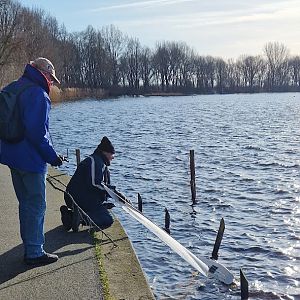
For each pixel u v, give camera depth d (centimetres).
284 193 1628
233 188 1714
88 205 798
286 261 1011
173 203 1518
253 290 866
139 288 580
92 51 10519
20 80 582
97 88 10400
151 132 3816
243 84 14112
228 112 6247
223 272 880
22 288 562
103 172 813
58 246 707
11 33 5462
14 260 641
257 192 1650
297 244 1114
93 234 758
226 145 2931
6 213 874
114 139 3350
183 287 865
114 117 5394
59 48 9150
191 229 1243
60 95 7919
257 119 5069
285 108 6950
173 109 6906
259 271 957
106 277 596
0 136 575
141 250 1048
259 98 10894
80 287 567
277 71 14212
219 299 821
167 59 12069
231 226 1264
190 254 834
